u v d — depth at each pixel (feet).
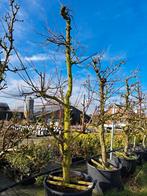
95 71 15.74
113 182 15.21
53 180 12.26
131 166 20.24
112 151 20.75
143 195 15.61
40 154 17.47
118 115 17.16
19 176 16.29
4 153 9.93
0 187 15.33
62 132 11.74
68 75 11.92
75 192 11.01
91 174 15.64
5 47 8.70
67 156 11.89
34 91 9.89
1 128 10.22
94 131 19.77
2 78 8.71
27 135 10.83
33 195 14.43
